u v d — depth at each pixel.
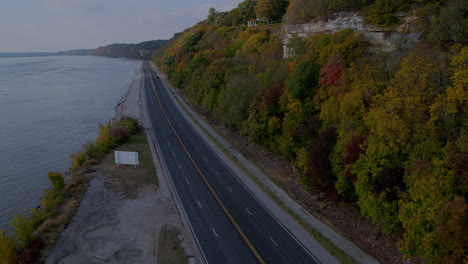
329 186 38.16
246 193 44.19
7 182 55.34
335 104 39.91
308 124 43.62
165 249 32.31
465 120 26.98
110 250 32.19
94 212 39.03
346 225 36.16
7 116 97.94
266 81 58.28
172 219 37.78
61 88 158.38
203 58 101.19
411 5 42.31
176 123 80.06
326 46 47.09
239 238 34.25
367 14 46.31
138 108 98.00
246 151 59.16
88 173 50.12
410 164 28.89
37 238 33.41
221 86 74.75
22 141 75.56
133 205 40.88
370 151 31.84
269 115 52.25
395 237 32.09
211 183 47.19
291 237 34.44
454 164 25.64
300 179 43.22
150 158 57.03
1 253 29.06
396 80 33.22
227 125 71.00
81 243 33.22
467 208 23.45
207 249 32.47
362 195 32.72
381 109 32.19
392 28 43.62
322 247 32.78
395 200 29.95
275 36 78.75
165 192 44.44
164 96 116.75
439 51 34.59
